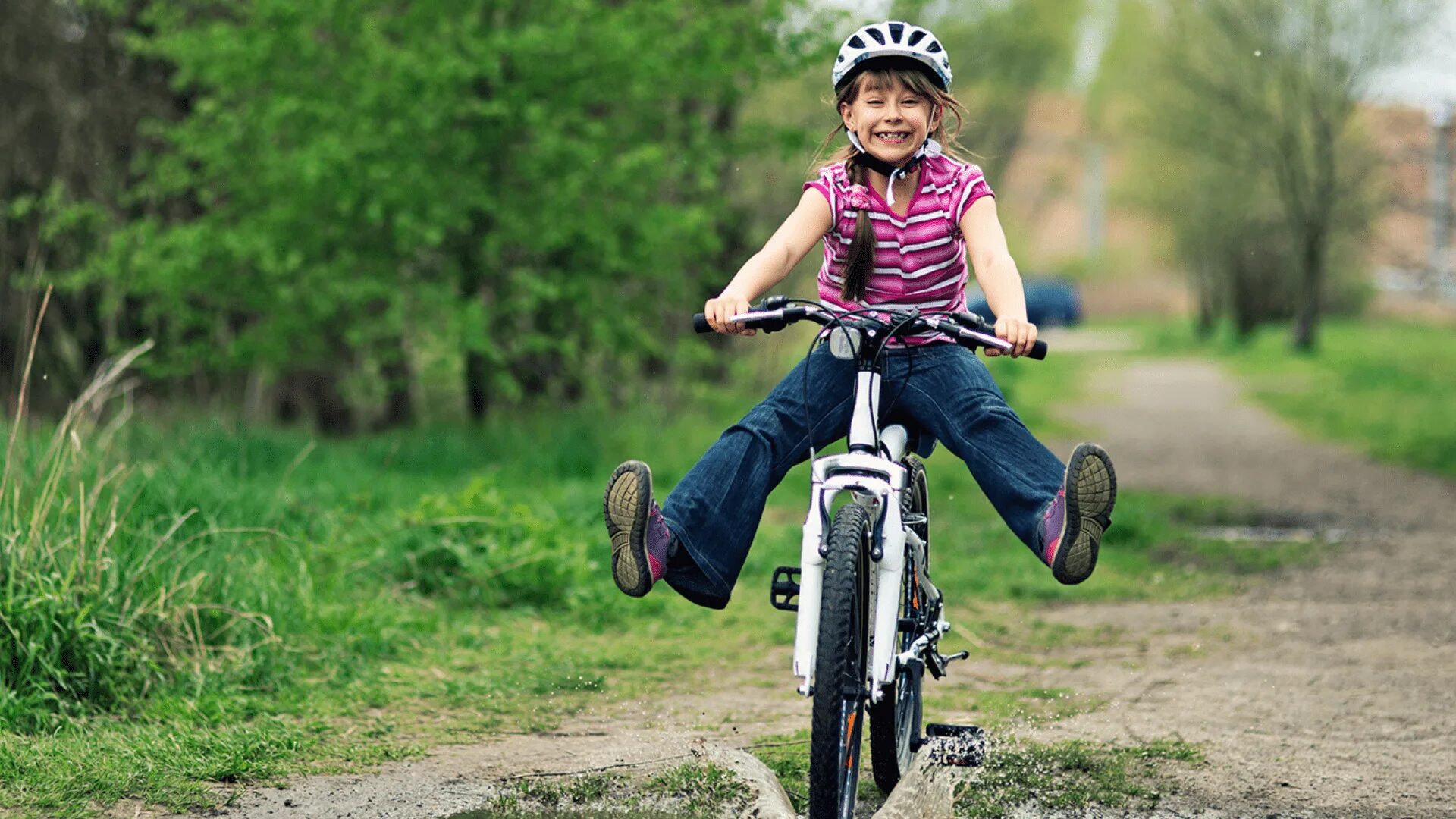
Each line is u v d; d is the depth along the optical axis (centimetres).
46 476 1178
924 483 857
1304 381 5966
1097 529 714
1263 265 8756
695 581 768
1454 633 1398
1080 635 1396
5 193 2830
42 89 2842
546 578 1466
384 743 950
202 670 1055
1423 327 8762
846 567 694
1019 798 828
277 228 2633
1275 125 6919
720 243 2927
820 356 777
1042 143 12775
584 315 2803
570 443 2536
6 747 859
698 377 3284
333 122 2573
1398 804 827
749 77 2870
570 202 2631
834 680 680
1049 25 6003
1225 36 6850
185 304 2753
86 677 1000
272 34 2566
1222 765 906
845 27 2905
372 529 1554
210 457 1891
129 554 1102
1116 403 5069
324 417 3036
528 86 2653
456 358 2652
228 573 1183
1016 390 5547
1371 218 7225
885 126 761
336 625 1225
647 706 1083
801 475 2562
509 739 973
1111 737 979
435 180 2569
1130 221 10825
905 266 774
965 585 1653
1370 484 2775
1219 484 2778
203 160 2791
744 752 917
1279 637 1388
